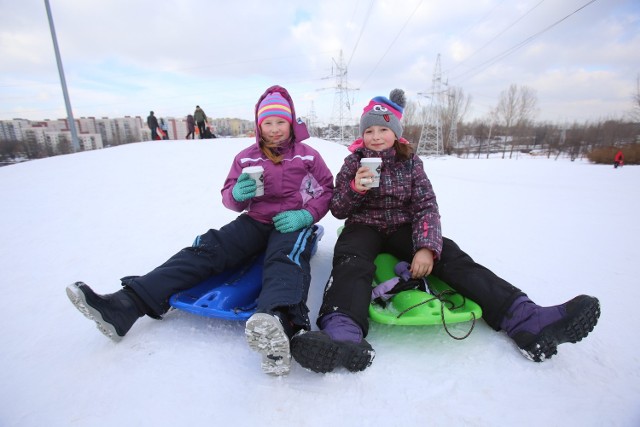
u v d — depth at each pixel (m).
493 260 2.33
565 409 1.13
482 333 1.50
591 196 4.91
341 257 1.63
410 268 1.66
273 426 1.07
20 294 1.87
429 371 1.29
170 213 3.29
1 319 1.64
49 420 1.10
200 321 1.59
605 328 1.56
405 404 1.15
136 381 1.24
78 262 2.25
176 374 1.27
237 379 1.25
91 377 1.26
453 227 3.11
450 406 1.14
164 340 1.46
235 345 1.43
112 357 1.36
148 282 1.48
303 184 1.94
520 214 3.65
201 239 1.70
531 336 1.32
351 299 1.41
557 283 2.01
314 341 1.16
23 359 1.36
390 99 2.23
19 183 4.45
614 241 2.75
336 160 7.34
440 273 1.62
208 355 1.37
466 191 5.16
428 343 1.45
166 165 5.71
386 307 1.59
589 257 2.40
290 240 1.66
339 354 1.19
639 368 1.32
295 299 1.35
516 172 9.37
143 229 2.86
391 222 1.90
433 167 11.34
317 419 1.09
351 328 1.32
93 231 2.81
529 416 1.11
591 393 1.20
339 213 1.87
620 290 1.92
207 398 1.17
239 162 1.96
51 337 1.50
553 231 3.01
